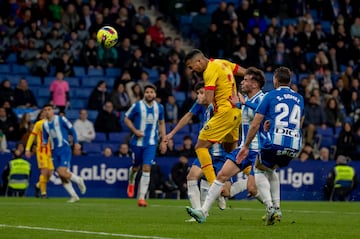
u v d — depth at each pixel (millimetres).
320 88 57312
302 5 64062
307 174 47781
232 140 25609
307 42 60531
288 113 23000
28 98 51031
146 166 36062
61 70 54469
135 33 57500
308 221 26156
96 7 58000
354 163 48562
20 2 57438
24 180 44688
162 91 52531
